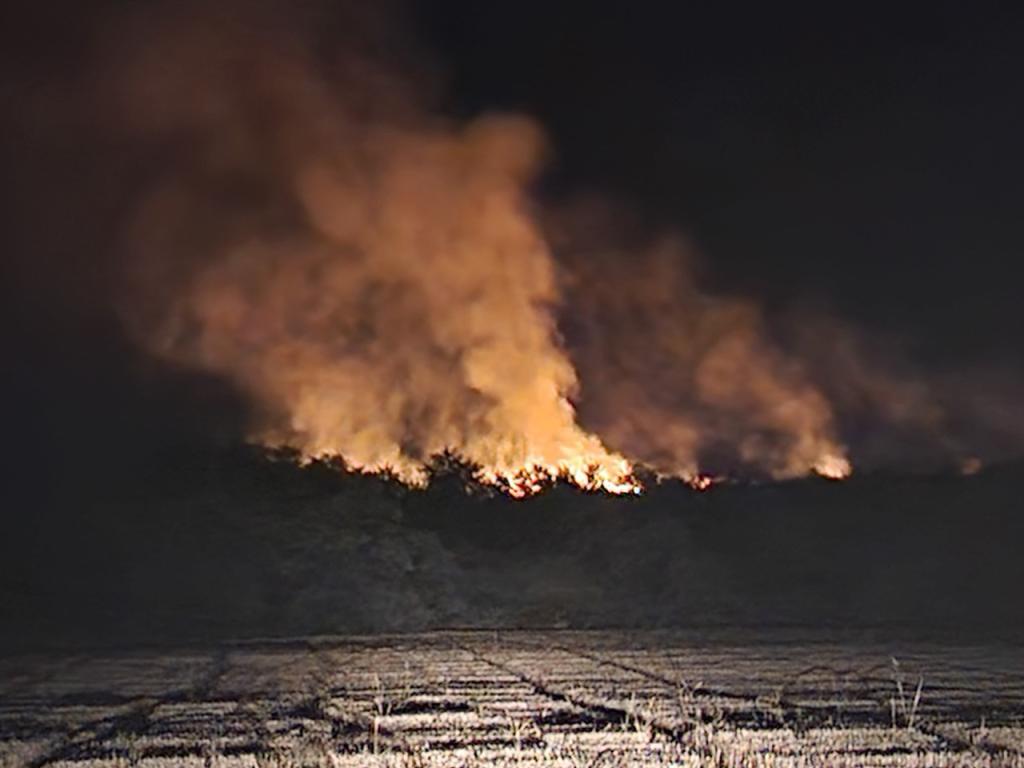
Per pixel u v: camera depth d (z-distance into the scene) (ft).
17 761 67.82
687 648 143.95
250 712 88.74
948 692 97.66
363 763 63.52
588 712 84.43
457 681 106.52
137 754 69.46
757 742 69.21
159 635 172.65
